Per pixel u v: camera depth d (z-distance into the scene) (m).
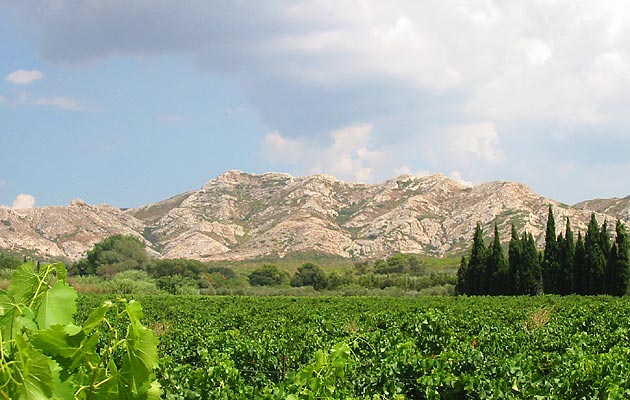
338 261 192.50
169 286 84.69
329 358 5.04
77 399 2.47
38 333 2.34
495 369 10.74
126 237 110.69
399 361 10.77
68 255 197.88
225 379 9.44
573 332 19.86
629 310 27.58
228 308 36.03
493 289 63.22
